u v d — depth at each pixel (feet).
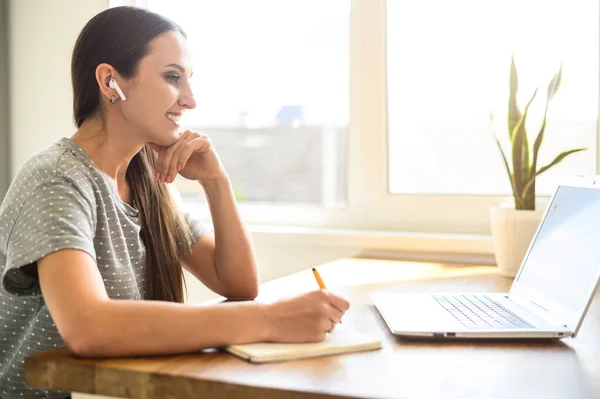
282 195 7.59
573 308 3.44
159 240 4.52
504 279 5.16
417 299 4.24
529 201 5.33
